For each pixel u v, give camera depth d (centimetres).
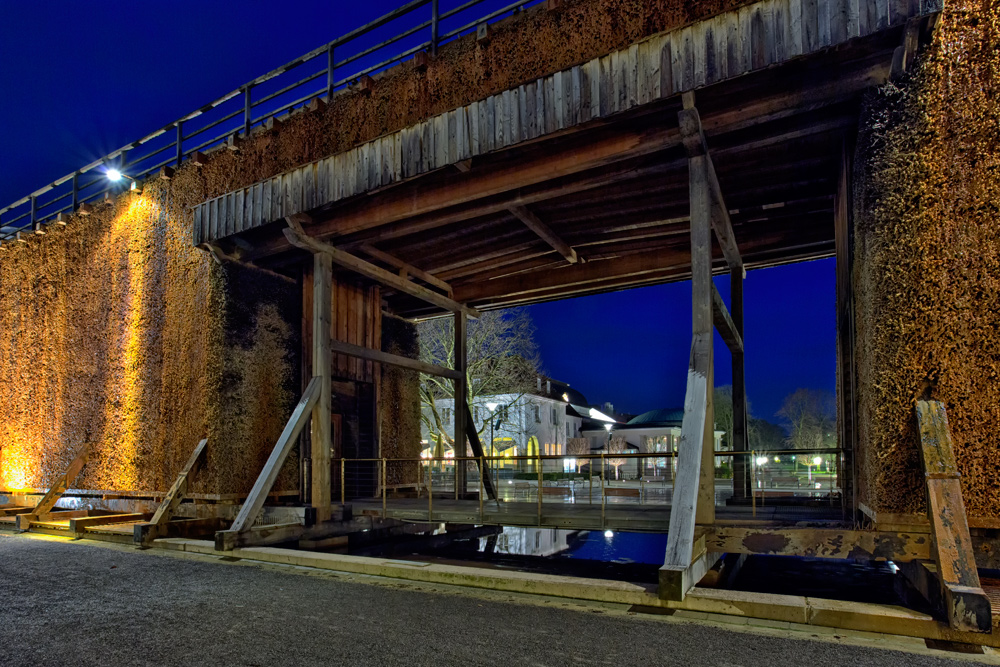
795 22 555
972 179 513
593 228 970
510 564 929
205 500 953
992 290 500
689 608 461
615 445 4947
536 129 679
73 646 398
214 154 1026
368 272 1002
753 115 597
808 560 869
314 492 875
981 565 484
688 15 612
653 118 650
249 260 1026
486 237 997
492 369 2881
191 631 427
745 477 966
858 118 594
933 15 507
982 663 352
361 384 1241
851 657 361
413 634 412
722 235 838
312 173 868
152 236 1121
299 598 521
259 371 1029
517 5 713
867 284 549
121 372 1139
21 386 1348
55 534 991
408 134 779
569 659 361
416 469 1387
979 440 492
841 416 760
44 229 1357
